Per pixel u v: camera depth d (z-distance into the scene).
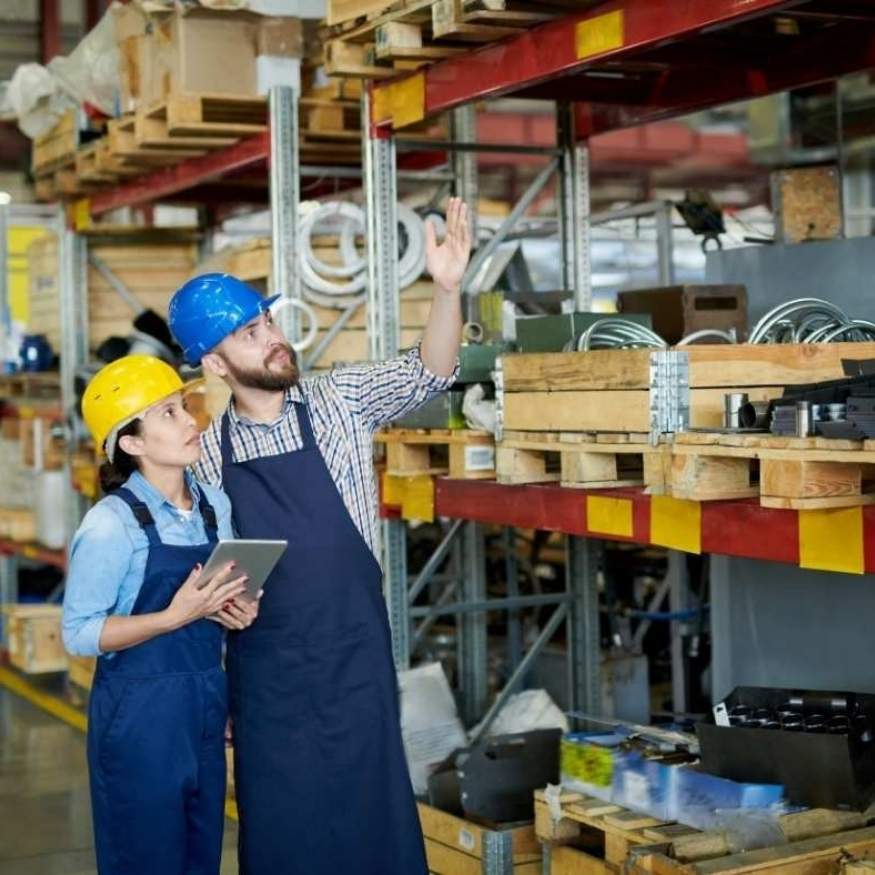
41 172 9.59
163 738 4.00
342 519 4.30
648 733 5.12
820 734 4.39
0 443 11.26
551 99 6.35
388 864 4.28
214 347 4.27
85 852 6.62
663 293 5.60
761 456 3.85
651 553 8.30
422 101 5.71
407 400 4.43
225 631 4.38
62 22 15.96
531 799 5.48
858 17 5.38
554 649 7.26
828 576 5.35
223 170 7.58
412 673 6.32
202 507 4.20
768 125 12.79
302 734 4.27
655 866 4.20
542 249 13.66
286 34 6.86
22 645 10.21
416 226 6.98
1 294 11.95
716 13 4.16
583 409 4.63
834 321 4.81
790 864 4.09
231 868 6.25
